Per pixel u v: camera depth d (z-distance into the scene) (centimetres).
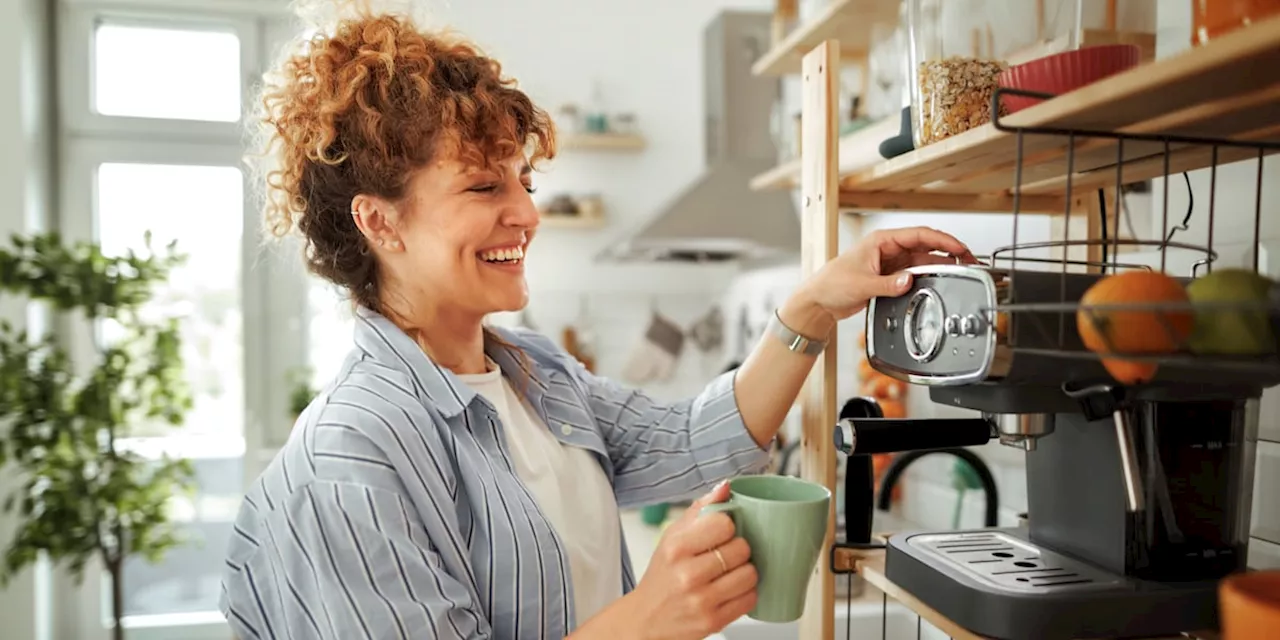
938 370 61
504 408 90
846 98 168
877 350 70
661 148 306
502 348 97
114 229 288
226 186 294
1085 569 67
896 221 174
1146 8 75
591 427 99
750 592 64
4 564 240
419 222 79
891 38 135
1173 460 64
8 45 252
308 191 83
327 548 69
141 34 288
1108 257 99
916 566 72
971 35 77
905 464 97
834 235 86
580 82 302
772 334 91
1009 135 62
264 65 294
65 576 279
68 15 280
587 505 93
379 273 86
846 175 92
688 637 63
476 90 80
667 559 64
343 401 75
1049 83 64
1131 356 49
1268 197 80
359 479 70
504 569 77
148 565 289
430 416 78
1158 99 50
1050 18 74
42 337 257
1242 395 63
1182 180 92
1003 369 56
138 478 276
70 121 282
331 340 303
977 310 57
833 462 88
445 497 75
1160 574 64
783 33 183
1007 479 136
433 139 76
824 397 88
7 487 248
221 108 294
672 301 310
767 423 94
